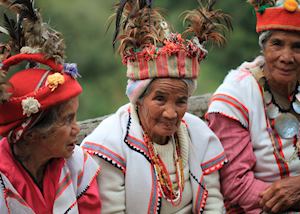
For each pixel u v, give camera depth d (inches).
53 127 231.3
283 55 268.5
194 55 251.8
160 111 250.8
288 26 266.2
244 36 965.8
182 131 264.4
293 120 277.9
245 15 968.3
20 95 229.0
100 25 979.3
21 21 234.2
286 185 270.5
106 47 981.2
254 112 276.2
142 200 255.0
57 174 241.4
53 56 231.0
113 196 254.7
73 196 242.2
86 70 987.9
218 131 278.7
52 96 228.2
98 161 254.8
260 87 278.1
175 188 259.8
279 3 268.7
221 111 275.1
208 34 260.7
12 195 232.2
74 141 237.3
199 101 346.9
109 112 975.6
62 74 231.9
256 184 275.0
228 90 277.7
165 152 260.2
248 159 276.7
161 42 250.4
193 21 260.8
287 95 279.0
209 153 268.5
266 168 277.9
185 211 262.8
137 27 251.3
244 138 277.1
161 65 247.6
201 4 264.8
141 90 251.8
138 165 255.1
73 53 978.1
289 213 277.9
